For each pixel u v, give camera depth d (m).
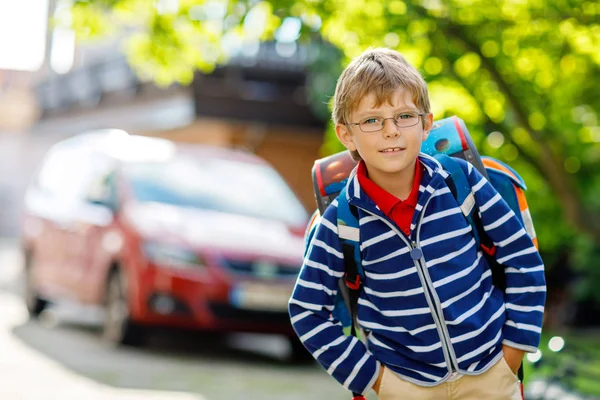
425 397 2.74
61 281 9.61
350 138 2.81
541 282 2.79
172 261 7.94
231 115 15.66
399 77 2.69
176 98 16.33
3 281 15.09
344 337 2.81
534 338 2.73
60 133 23.45
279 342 9.84
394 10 6.75
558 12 6.56
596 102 7.93
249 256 8.06
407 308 2.73
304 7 6.91
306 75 15.91
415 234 2.72
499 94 7.84
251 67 15.84
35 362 7.54
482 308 2.74
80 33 8.36
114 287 8.42
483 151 8.01
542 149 7.66
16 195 29.73
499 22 6.83
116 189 8.92
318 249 2.85
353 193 2.77
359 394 2.89
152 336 9.47
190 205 8.73
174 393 6.57
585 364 5.83
